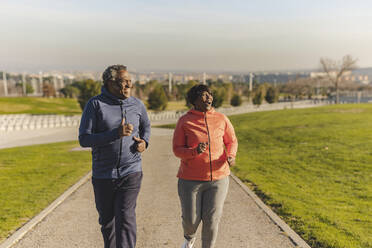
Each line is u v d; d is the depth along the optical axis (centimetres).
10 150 1465
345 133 1482
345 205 550
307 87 9244
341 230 418
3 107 5266
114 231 321
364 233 413
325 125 1858
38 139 2270
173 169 890
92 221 462
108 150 292
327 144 1248
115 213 303
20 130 2938
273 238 392
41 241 391
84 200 577
